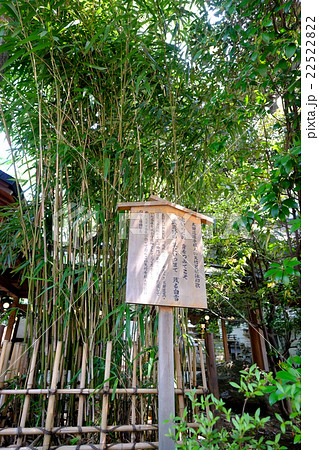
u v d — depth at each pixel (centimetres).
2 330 250
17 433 146
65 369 184
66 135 214
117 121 217
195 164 224
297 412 84
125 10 199
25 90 225
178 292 157
